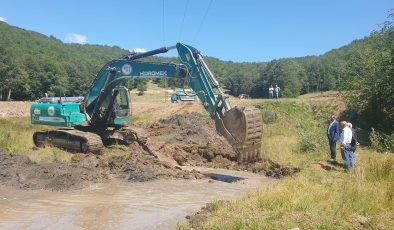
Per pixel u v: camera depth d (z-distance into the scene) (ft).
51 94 308.19
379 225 24.66
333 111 98.89
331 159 51.31
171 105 128.16
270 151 57.77
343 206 27.84
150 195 36.14
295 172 44.83
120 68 53.83
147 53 52.65
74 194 35.96
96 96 56.85
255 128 41.01
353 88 91.35
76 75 330.75
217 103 43.88
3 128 73.67
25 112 127.95
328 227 24.00
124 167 44.37
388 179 35.83
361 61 90.17
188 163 53.11
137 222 28.43
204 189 38.81
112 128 59.67
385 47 84.17
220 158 54.70
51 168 40.98
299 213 26.71
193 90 46.60
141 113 117.29
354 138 44.34
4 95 292.61
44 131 57.21
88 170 41.96
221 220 25.88
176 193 36.99
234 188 39.50
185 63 47.21
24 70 296.71
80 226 27.58
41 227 27.32
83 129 58.65
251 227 23.90
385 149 61.11
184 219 28.96
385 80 77.97
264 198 29.50
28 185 37.68
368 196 30.27
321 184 35.22
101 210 31.30
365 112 84.99
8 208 31.58
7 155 43.98
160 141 61.98
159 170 44.57
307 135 60.44
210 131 77.15
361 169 41.39
